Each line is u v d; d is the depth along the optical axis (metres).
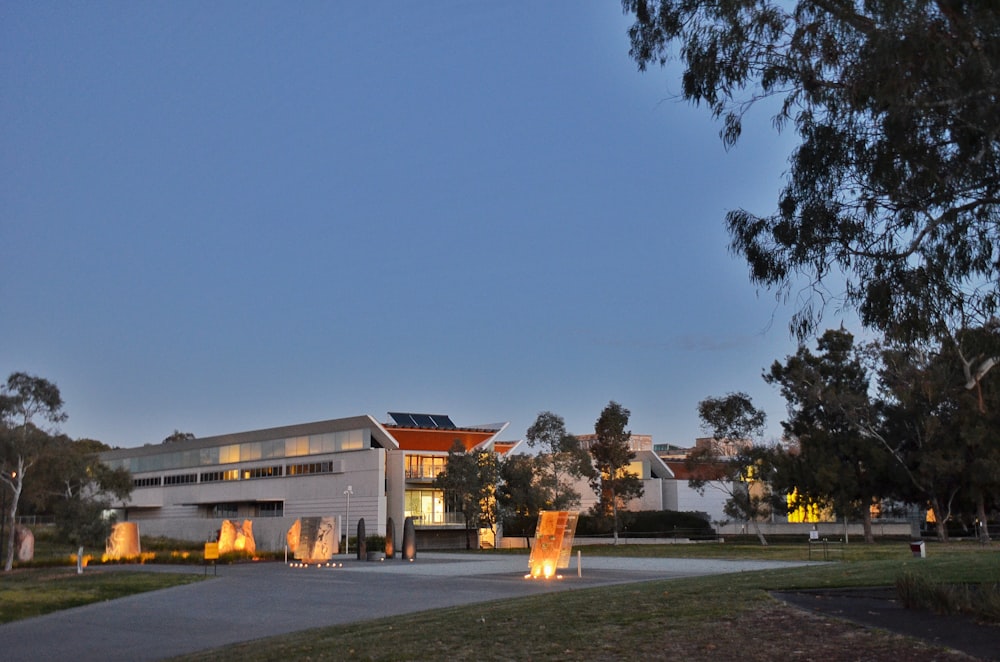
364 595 28.12
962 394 58.75
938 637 11.35
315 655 13.94
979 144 15.32
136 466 102.25
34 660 17.12
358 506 75.06
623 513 72.75
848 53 16.09
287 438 83.12
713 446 72.50
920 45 14.31
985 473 58.94
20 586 35.28
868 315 16.55
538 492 71.81
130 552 56.06
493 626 14.98
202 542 74.75
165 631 20.83
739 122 17.48
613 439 73.44
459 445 73.62
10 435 57.97
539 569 33.44
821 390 63.94
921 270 16.28
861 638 11.60
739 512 68.75
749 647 11.60
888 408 64.38
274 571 43.53
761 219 17.42
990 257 16.53
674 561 43.84
